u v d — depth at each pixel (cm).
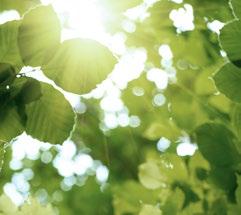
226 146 93
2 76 66
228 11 141
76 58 64
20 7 79
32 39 64
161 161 139
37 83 67
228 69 72
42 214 91
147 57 183
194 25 160
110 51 64
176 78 174
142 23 161
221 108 146
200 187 133
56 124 68
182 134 162
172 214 130
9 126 67
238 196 97
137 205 174
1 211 90
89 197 259
